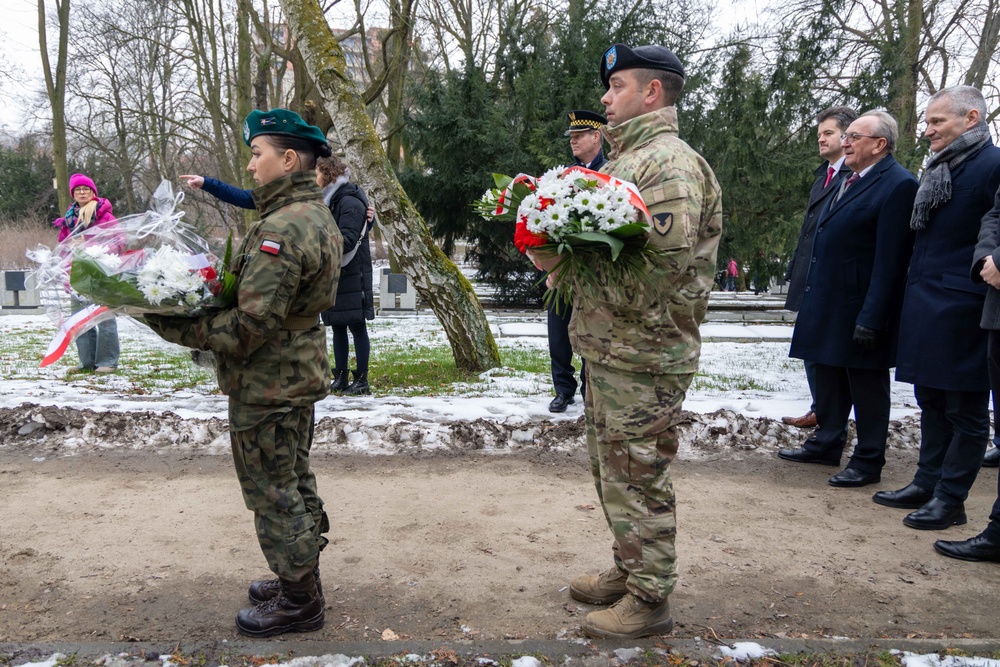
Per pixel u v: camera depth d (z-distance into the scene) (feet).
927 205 12.13
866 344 13.62
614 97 8.50
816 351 14.56
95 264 7.39
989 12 53.26
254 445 8.29
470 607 9.59
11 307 44.83
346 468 15.25
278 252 7.72
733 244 45.24
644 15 44.14
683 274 7.98
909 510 13.24
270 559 8.55
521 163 43.55
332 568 10.73
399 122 49.49
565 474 14.99
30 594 9.82
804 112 43.80
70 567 10.64
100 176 92.32
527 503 13.39
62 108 56.59
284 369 8.20
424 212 47.73
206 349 7.90
